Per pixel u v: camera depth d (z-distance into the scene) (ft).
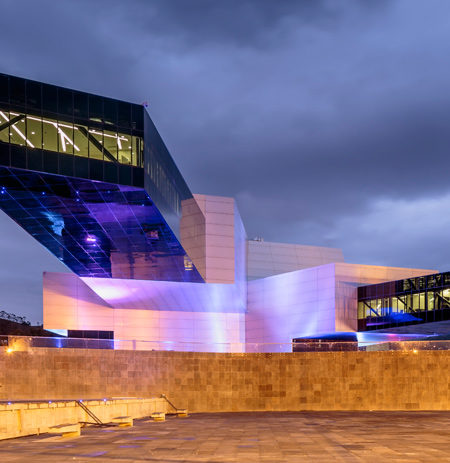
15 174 146.10
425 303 225.97
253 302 270.05
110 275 224.94
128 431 87.15
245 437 78.38
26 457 57.93
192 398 148.66
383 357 150.82
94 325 237.86
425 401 148.56
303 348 153.17
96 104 152.46
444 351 149.79
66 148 148.36
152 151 163.94
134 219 175.73
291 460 55.77
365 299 242.58
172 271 219.41
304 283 249.96
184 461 55.26
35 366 139.95
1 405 74.74
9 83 144.87
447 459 55.93
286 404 150.51
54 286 237.86
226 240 234.17
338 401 150.41
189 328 246.68
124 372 145.79
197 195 233.35
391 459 56.08
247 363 151.53
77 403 92.94
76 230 184.55
